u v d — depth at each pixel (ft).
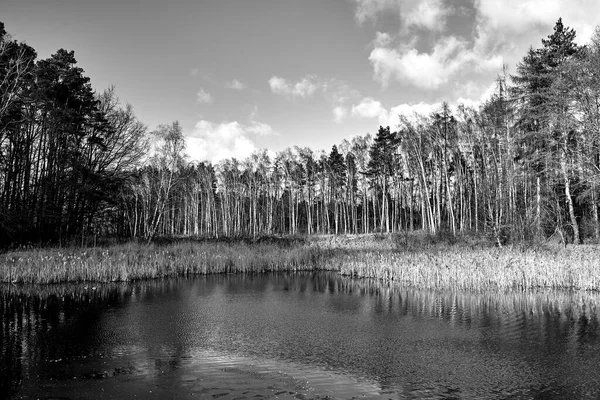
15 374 31.58
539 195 102.78
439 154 164.86
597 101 87.15
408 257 87.71
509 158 111.96
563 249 89.30
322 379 30.81
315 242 144.77
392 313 53.16
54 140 108.68
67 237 112.37
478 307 56.34
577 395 28.14
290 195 246.06
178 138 140.87
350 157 212.23
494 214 126.31
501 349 38.04
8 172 103.14
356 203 249.96
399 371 32.53
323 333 43.75
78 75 111.75
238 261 97.30
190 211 250.37
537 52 112.88
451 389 29.09
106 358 35.42
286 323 48.16
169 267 90.79
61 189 110.73
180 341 40.63
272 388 29.01
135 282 79.61
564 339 40.96
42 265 77.30
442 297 64.34
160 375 31.45
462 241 115.96
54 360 34.88
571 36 108.47
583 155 93.71
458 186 179.52
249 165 223.30
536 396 28.02
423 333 43.68
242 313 53.31
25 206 103.71
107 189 117.19
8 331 44.04
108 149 119.24
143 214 187.83
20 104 97.09
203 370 32.58
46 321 48.52
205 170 228.02
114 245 109.70
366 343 40.14
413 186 211.20
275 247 119.24
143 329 45.11
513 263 73.36
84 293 66.95
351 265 92.22
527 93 110.83
